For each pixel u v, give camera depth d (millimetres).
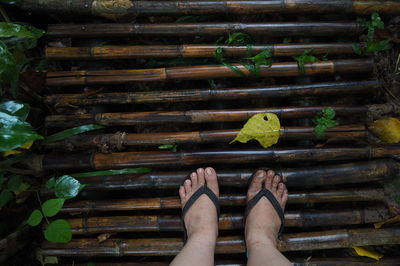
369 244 1579
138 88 1705
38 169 1635
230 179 1609
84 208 1599
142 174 1606
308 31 1578
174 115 1580
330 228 1677
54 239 1340
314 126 1568
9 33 1321
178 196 1649
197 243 1428
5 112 1293
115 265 1635
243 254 1723
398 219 1560
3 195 1489
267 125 1527
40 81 1605
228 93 1580
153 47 1566
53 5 1539
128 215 1695
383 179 1563
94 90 1631
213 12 1584
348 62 1557
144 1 1562
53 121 1607
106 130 1676
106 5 1530
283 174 1589
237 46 1560
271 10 1574
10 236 1560
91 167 1591
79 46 1627
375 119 1603
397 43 1695
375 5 1548
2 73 1372
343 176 1561
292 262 1626
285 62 1568
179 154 1578
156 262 1660
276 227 1547
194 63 1636
